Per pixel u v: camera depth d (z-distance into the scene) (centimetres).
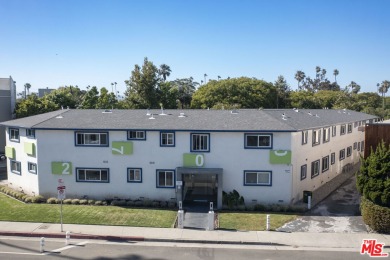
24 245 1830
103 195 2711
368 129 2316
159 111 3097
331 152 3441
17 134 3005
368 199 2102
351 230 2041
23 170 2942
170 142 2631
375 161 2050
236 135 2566
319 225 2125
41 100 5012
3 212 2352
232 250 1767
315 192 2959
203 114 2927
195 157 2594
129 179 2684
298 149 2683
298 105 7962
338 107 7900
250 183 2591
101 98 5747
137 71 6203
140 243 1864
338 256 1681
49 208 2456
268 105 7188
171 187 2648
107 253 1723
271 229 2045
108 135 2673
